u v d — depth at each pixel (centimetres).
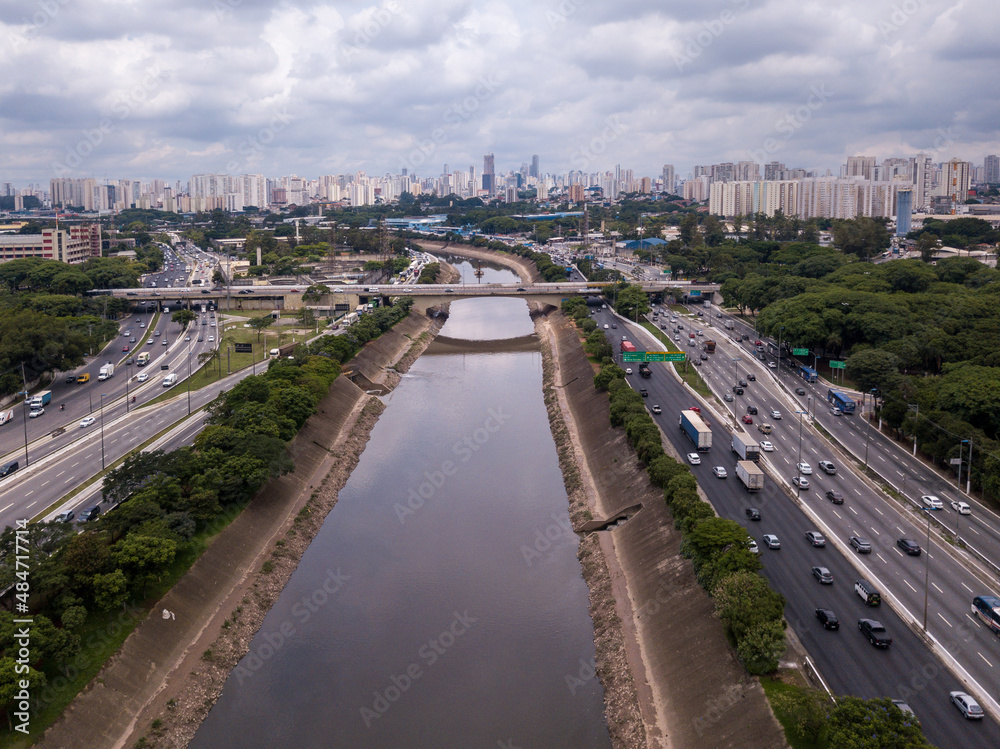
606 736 12781
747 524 17450
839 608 14088
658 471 18738
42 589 13100
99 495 18575
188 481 17938
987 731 10956
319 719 13288
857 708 10288
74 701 12256
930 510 18275
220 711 13562
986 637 13200
